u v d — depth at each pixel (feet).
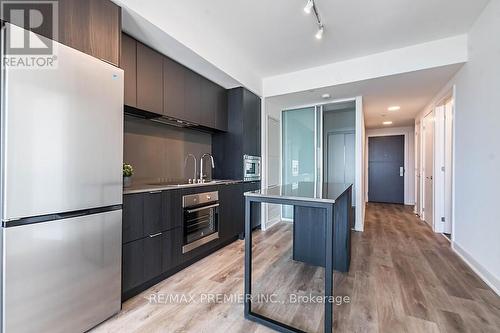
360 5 7.07
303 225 8.57
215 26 8.25
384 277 7.25
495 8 6.67
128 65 7.00
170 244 7.29
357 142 13.07
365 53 10.17
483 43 7.37
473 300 5.96
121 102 5.52
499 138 6.48
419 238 11.30
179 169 10.30
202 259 8.82
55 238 4.35
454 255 9.06
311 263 8.41
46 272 4.23
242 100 11.45
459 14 7.47
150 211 6.62
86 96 4.81
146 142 8.84
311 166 14.83
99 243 5.08
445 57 8.91
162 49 7.82
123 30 6.74
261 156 13.24
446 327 4.94
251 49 9.85
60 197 4.39
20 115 3.90
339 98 13.44
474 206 7.92
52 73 4.29
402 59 9.65
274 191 6.07
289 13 7.51
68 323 4.56
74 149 4.60
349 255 8.14
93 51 5.06
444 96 11.20
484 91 7.30
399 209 19.30
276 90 12.80
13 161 3.82
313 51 10.00
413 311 5.51
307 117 15.02
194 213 8.36
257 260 8.76
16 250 3.86
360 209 12.80
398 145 22.53
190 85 9.45
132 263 6.09
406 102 14.02
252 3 7.05
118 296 5.50
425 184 14.96
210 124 10.61
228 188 10.29
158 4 6.59
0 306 3.76
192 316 5.42
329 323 4.50
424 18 7.68
